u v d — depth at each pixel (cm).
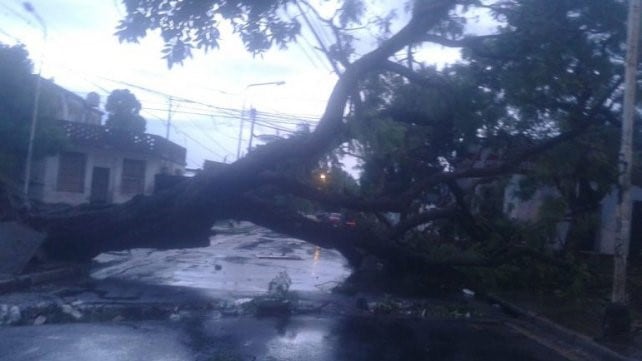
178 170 4888
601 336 1376
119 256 2666
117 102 5656
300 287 1917
